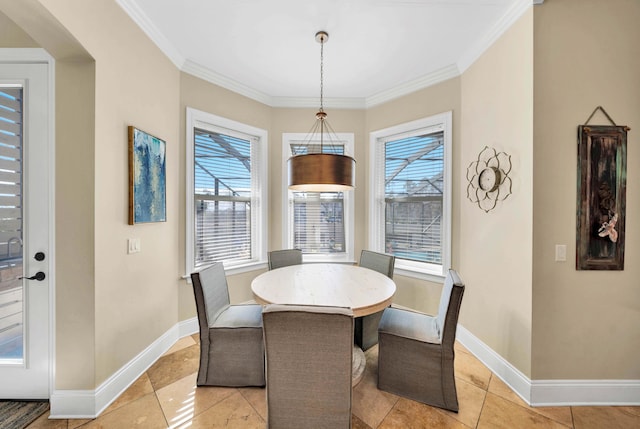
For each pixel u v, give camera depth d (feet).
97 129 5.35
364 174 11.18
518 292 6.14
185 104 8.52
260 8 6.34
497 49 6.88
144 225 6.81
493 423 5.14
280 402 4.23
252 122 10.40
